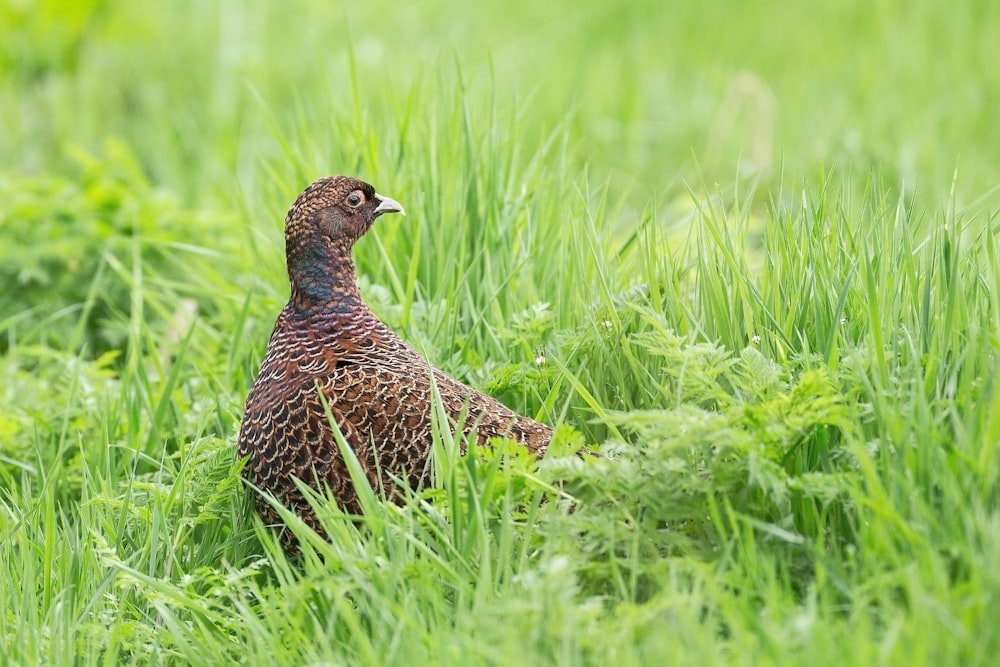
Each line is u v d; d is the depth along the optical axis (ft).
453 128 41.73
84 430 35.47
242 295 40.24
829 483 24.67
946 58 67.72
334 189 30.83
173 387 34.22
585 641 22.36
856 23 74.95
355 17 72.08
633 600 23.70
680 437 24.82
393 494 27.91
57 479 33.40
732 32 74.38
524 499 26.45
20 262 43.55
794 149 56.18
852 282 29.40
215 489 29.63
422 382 28.86
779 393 25.66
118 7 72.43
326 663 23.57
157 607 25.80
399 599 24.98
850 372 26.84
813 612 21.83
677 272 32.19
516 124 42.91
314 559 26.17
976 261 28.48
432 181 39.37
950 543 23.11
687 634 21.79
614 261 35.96
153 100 64.90
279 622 25.67
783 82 65.77
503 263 37.11
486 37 69.26
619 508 25.50
